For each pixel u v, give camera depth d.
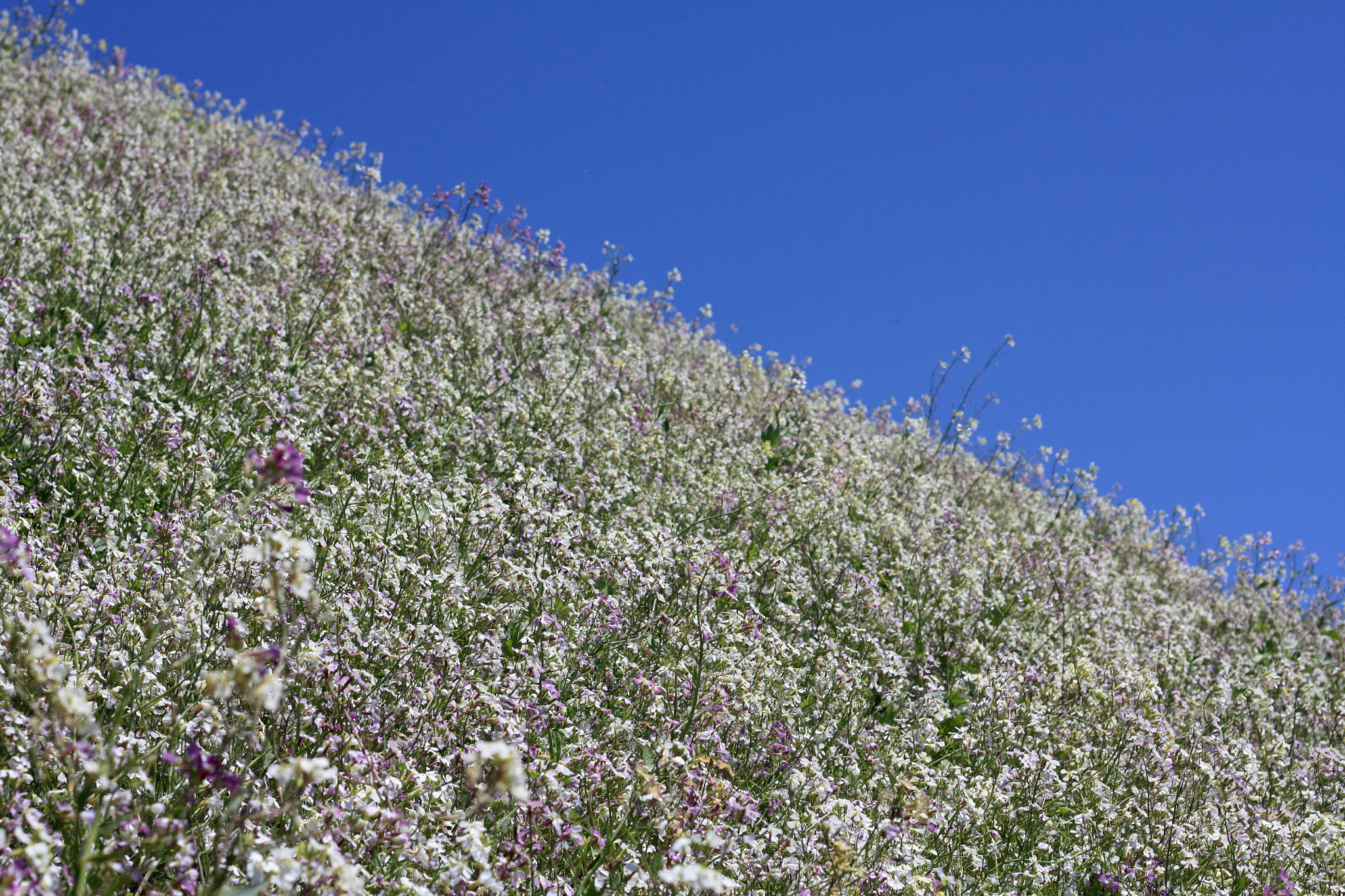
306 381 8.13
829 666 6.82
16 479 5.44
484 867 3.27
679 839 3.65
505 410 9.02
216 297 9.16
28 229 8.91
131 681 3.60
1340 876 6.31
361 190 16.97
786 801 5.10
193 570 4.22
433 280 12.83
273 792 3.60
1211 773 6.70
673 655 6.11
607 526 7.92
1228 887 5.98
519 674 5.20
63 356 6.65
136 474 6.05
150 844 2.98
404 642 4.90
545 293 14.34
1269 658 11.92
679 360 15.30
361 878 3.12
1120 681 8.04
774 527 9.46
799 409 14.09
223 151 15.84
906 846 4.68
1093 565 12.12
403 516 6.64
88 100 15.89
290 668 4.06
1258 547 15.56
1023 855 5.85
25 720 3.29
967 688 7.95
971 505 13.96
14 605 3.95
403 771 3.92
